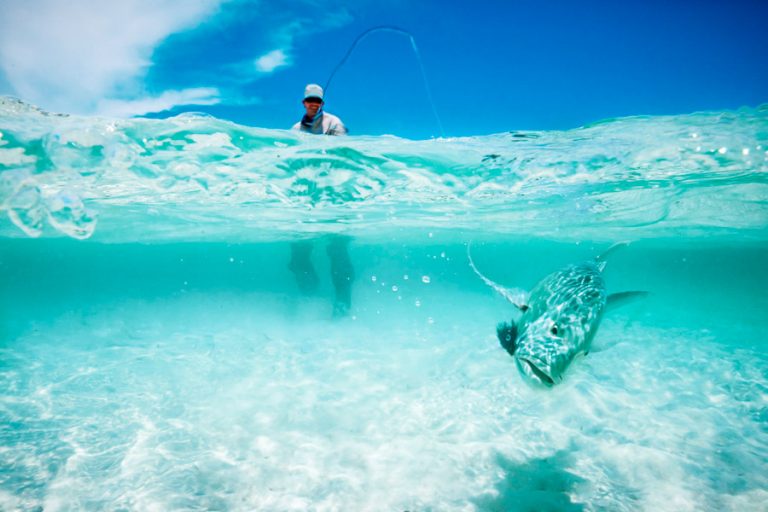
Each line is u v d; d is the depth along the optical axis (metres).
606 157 10.03
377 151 9.72
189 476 5.38
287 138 9.11
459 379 9.16
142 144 8.86
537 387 2.76
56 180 10.27
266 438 6.42
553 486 5.14
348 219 19.05
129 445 6.25
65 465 5.66
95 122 8.16
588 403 7.76
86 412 7.53
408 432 6.61
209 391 8.53
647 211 17.23
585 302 3.01
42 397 8.30
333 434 6.55
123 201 14.38
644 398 8.18
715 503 4.74
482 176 11.55
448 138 9.50
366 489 5.07
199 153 9.57
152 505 4.77
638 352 11.85
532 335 2.97
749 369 9.97
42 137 8.10
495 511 4.64
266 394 8.30
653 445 6.16
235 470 5.52
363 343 12.81
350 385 8.84
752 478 5.23
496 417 7.19
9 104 7.70
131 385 8.97
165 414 7.39
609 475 5.39
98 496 4.96
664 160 10.25
